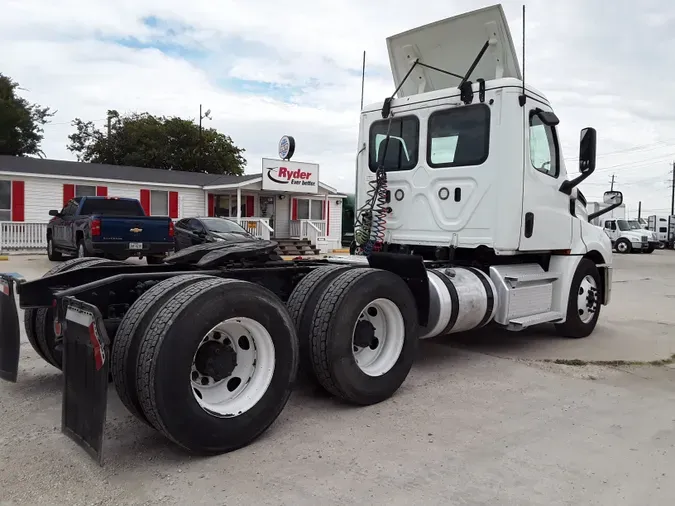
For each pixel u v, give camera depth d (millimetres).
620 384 5195
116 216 13852
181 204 23469
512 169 5559
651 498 3068
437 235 6000
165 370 3211
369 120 6660
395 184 6344
